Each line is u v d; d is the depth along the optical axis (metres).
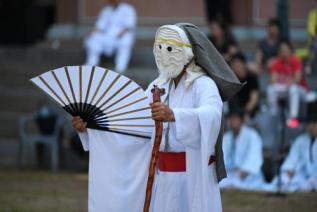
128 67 35.19
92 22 37.22
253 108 26.62
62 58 36.47
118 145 12.43
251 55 34.94
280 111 26.36
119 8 33.78
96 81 11.98
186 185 11.99
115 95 12.07
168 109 11.39
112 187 12.45
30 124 31.69
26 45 49.81
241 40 35.88
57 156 28.73
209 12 37.53
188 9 36.31
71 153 29.30
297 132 25.66
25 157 30.62
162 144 12.06
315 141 22.89
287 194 21.77
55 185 24.42
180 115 11.41
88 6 37.25
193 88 11.98
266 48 30.69
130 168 12.51
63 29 37.38
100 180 12.47
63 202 21.17
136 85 11.95
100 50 33.72
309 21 30.27
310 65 30.22
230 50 27.52
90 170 12.54
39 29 50.09
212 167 12.11
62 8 37.62
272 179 24.59
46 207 20.36
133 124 12.34
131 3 36.56
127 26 33.72
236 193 22.39
